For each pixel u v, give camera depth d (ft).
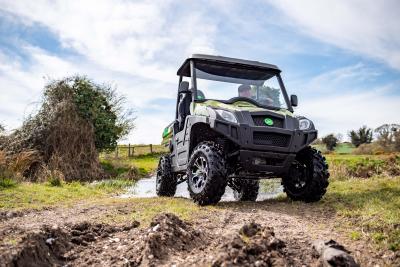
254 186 23.90
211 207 17.52
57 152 41.83
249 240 10.32
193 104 20.49
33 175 38.24
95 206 19.54
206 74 21.36
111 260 10.31
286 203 18.99
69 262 10.35
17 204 20.95
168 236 10.89
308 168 19.01
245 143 17.69
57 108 44.52
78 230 12.48
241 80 21.56
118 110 54.70
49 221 15.97
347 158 40.60
